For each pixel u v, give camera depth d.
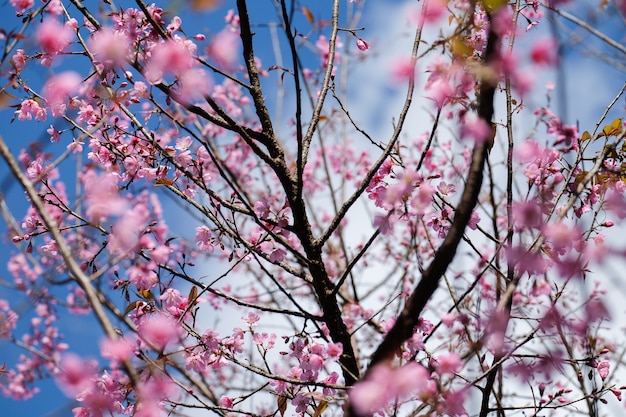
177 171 3.83
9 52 3.12
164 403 3.34
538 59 2.53
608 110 3.33
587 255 2.99
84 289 2.37
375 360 2.50
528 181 3.37
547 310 3.13
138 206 3.15
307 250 3.68
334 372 3.53
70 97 3.73
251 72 3.85
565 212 2.85
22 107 3.60
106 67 3.45
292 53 3.24
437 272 2.42
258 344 3.52
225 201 3.57
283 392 3.55
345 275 3.52
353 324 5.93
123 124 4.02
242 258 3.59
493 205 4.40
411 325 2.48
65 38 3.42
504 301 2.75
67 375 2.76
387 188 3.37
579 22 3.40
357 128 3.67
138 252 3.26
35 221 3.83
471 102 3.01
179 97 3.45
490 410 3.33
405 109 3.49
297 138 3.44
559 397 4.16
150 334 2.97
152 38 3.62
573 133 3.52
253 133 3.80
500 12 2.61
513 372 3.15
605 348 3.56
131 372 2.50
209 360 3.44
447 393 2.69
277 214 3.69
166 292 3.55
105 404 3.22
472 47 2.93
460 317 3.25
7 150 2.55
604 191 3.44
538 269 3.07
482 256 3.41
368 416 2.54
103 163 3.88
